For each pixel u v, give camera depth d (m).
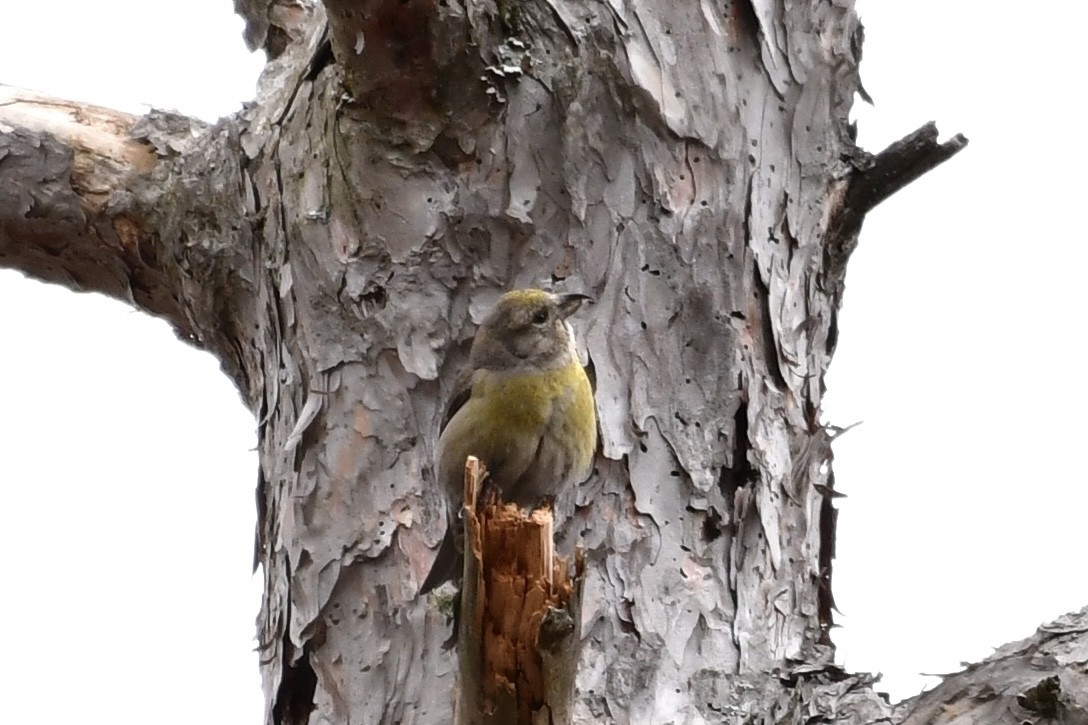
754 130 10.79
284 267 10.78
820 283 11.12
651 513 9.91
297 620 10.05
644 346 10.22
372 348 10.30
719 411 10.21
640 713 9.32
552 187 10.35
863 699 8.99
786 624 10.10
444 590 9.79
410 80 10.07
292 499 10.26
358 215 10.45
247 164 11.38
